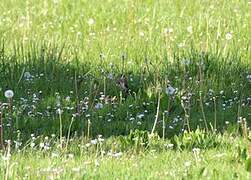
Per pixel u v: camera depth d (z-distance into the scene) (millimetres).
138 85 14133
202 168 9250
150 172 9391
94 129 11805
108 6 21641
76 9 21422
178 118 12359
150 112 12938
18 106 12945
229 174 9289
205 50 15703
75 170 9289
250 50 16000
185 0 21891
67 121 12078
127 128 11773
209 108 12984
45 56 15469
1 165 9539
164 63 15016
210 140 10867
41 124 12047
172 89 12383
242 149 10195
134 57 15828
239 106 12359
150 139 10922
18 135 10984
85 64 15203
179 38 17281
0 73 14859
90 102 13250
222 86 14039
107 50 16406
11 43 17062
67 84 14211
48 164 9719
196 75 14414
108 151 10570
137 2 21875
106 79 14164
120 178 9141
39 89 14039
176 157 10164
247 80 14328
